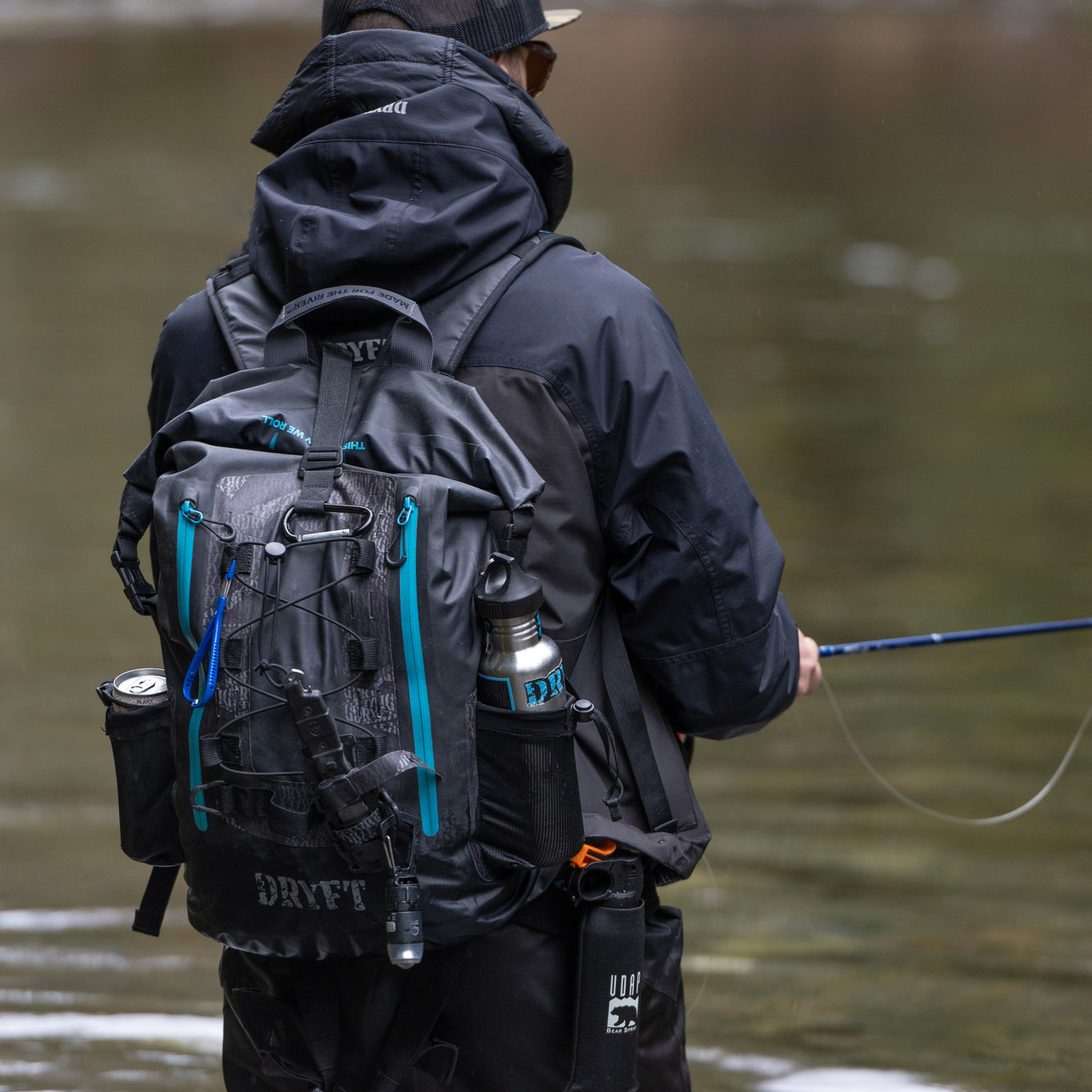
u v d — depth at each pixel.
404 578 7.02
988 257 98.50
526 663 7.07
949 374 60.41
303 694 6.86
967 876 17.91
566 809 7.17
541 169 8.17
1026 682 25.89
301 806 6.98
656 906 8.15
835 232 109.44
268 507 7.26
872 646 11.43
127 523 7.89
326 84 8.02
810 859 18.48
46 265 84.31
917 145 175.25
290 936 7.17
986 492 40.88
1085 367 62.12
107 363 57.56
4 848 18.08
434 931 7.11
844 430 49.00
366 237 7.59
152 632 27.73
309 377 7.72
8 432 45.50
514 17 8.32
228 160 147.75
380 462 7.37
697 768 21.94
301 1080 7.66
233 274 8.36
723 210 120.88
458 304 7.72
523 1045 7.59
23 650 26.42
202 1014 13.80
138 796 7.82
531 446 7.62
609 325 7.68
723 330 69.94
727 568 7.70
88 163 142.75
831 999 14.45
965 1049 13.27
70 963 14.86
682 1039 8.26
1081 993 14.64
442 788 7.01
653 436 7.62
